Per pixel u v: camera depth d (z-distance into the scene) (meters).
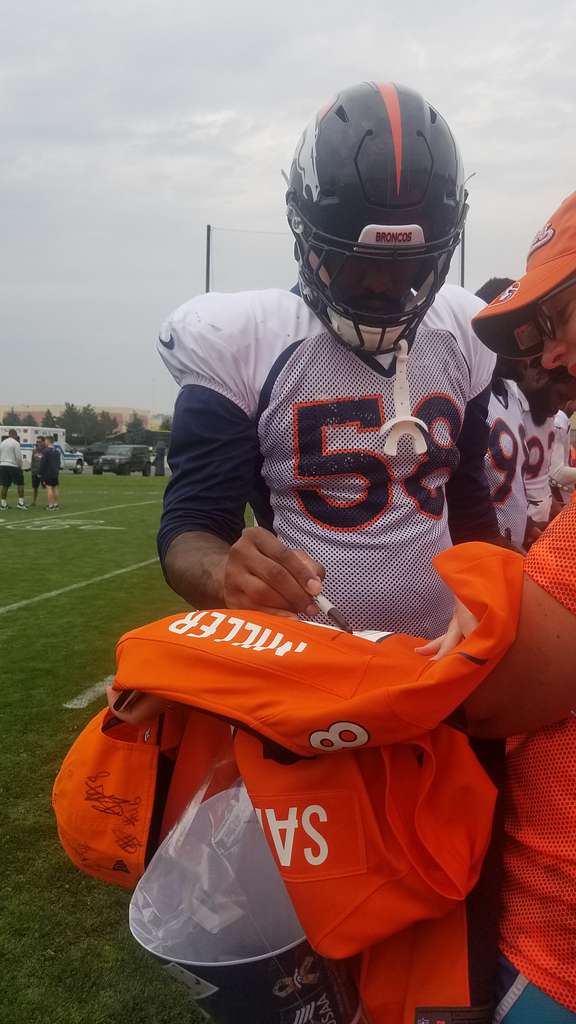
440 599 1.30
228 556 1.08
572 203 0.92
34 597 6.80
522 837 0.95
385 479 1.25
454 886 0.88
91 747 1.09
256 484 1.35
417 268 1.20
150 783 1.07
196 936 0.98
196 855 1.02
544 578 0.85
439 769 0.90
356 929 0.88
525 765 0.95
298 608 1.04
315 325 1.26
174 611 6.25
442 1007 0.92
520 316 1.01
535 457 2.71
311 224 1.19
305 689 0.88
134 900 1.03
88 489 22.30
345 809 0.90
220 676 0.92
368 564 1.24
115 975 2.09
